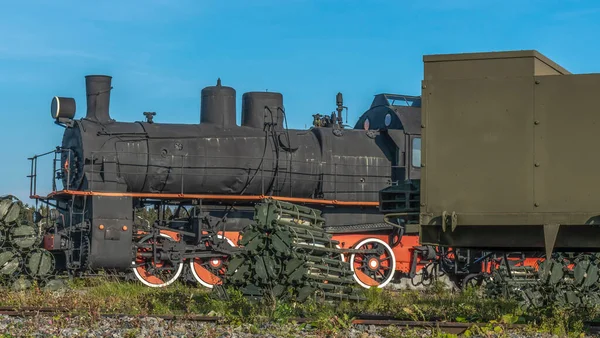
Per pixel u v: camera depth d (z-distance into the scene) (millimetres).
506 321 12500
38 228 20188
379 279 22953
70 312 13336
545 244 11336
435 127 11688
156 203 22094
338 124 24688
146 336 11305
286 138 22828
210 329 11734
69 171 21281
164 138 21781
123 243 20484
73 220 21531
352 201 23344
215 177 22062
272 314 13109
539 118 11430
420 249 23219
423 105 11734
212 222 21781
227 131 22547
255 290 15664
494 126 11531
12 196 18891
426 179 11680
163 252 21125
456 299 18562
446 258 23703
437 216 11625
